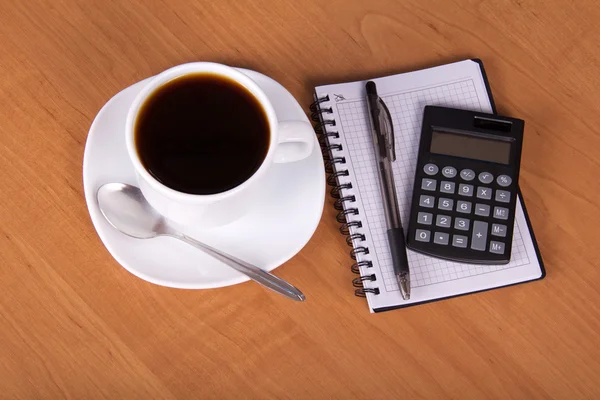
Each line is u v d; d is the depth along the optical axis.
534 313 0.75
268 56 0.81
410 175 0.78
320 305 0.74
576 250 0.77
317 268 0.75
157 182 0.61
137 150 0.62
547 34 0.84
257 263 0.69
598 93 0.82
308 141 0.65
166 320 0.73
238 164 0.64
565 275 0.76
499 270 0.75
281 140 0.63
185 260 0.69
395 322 0.74
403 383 0.73
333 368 0.73
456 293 0.74
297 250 0.70
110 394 0.71
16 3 0.78
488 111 0.80
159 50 0.79
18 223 0.73
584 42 0.84
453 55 0.83
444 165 0.76
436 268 0.75
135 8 0.80
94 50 0.78
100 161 0.69
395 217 0.74
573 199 0.79
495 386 0.74
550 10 0.84
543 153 0.80
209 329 0.73
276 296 0.74
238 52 0.80
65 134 0.76
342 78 0.81
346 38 0.82
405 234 0.75
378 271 0.74
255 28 0.81
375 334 0.74
